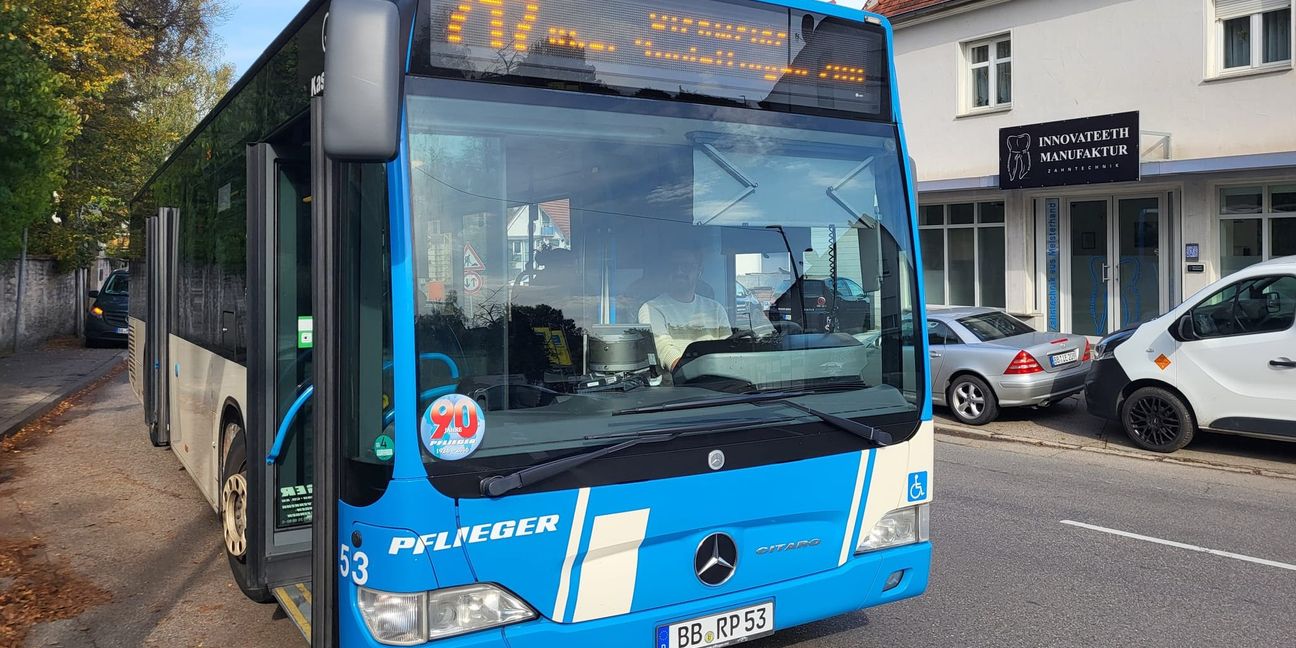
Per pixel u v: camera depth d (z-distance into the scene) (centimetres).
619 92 350
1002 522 704
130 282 1140
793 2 390
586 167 341
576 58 342
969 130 1736
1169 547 638
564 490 314
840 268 388
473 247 315
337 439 329
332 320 334
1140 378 972
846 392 378
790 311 372
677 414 338
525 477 307
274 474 464
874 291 393
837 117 399
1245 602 529
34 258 2345
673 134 359
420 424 298
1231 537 663
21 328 2209
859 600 379
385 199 306
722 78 373
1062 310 1669
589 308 332
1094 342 1592
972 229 1778
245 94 521
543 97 334
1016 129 1611
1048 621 499
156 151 2725
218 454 576
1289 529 684
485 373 311
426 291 305
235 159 546
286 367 470
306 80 402
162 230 831
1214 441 1016
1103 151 1495
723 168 369
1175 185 1502
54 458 974
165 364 830
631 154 350
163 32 2925
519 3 330
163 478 872
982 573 582
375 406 307
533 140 330
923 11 1756
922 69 1806
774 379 363
